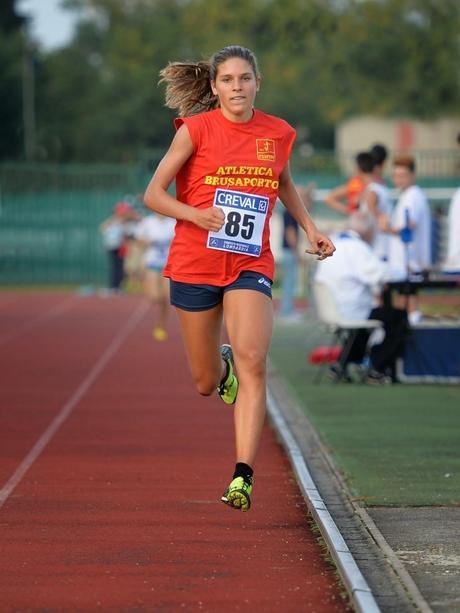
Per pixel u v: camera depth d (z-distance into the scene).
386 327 30.42
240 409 14.47
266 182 15.02
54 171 80.88
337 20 103.50
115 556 14.34
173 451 21.80
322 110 138.12
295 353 39.12
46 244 82.00
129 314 57.56
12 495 17.92
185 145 14.91
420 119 112.69
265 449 22.00
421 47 113.88
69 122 150.12
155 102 152.75
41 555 14.40
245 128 15.02
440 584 12.92
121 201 80.81
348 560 13.38
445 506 16.73
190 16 117.19
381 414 25.62
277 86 138.75
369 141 107.44
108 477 19.31
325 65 122.19
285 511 16.78
